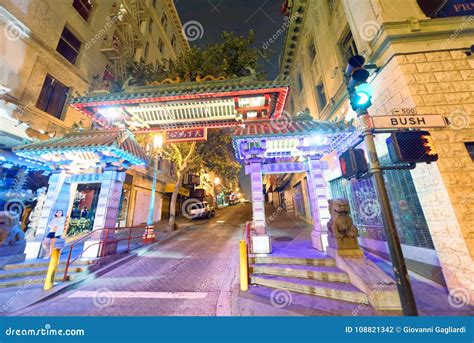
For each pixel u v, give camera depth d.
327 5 9.40
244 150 6.62
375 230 6.24
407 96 4.88
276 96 6.12
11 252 5.93
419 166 4.70
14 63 8.06
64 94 10.37
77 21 11.09
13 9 8.00
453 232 4.02
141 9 17.48
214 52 11.44
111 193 7.01
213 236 11.20
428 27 5.26
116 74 13.05
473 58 5.00
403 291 2.11
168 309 3.81
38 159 6.81
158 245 9.24
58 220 6.88
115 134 6.52
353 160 2.79
